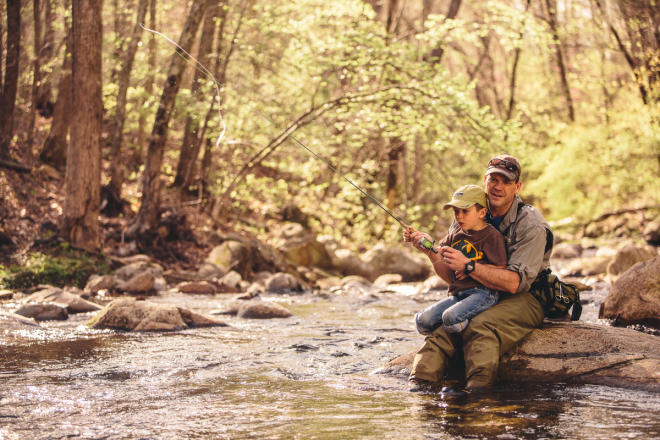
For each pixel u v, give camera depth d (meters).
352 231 19.77
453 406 3.24
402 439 2.66
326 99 15.90
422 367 3.90
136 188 17.58
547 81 28.14
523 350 3.94
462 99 14.08
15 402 3.34
